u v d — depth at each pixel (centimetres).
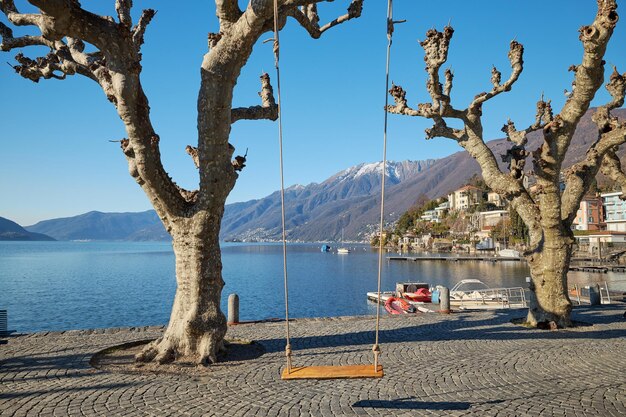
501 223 14388
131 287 6119
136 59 1134
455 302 3209
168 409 788
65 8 995
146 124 1144
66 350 1270
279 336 1468
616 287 3338
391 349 1263
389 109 1909
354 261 13638
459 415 748
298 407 792
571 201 1659
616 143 1606
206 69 1152
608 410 767
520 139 1923
